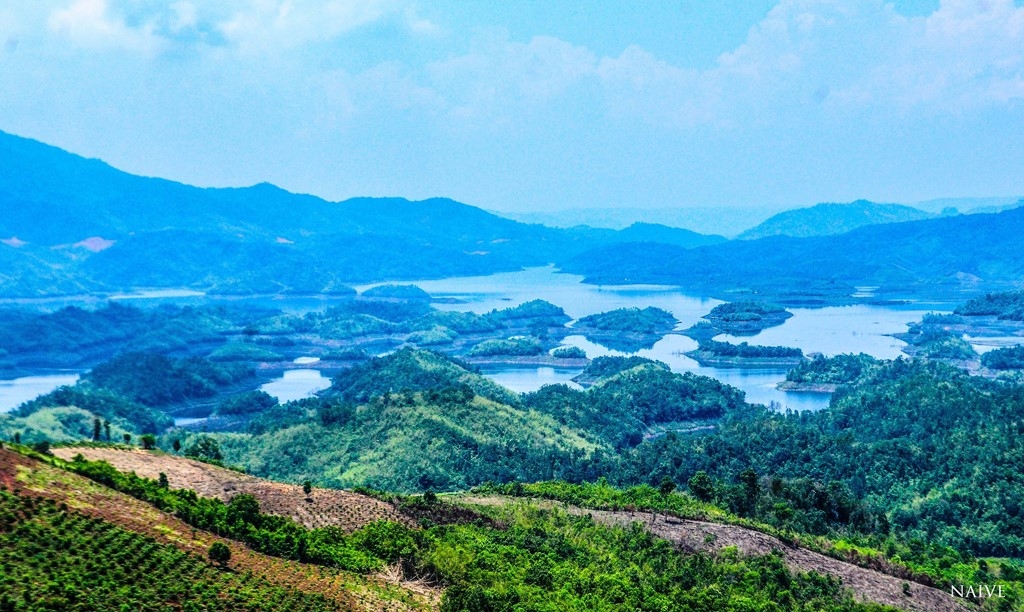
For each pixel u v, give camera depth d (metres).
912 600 130.12
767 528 152.12
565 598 111.94
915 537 182.00
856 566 141.75
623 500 165.00
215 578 93.88
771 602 119.38
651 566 131.12
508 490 170.12
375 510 137.12
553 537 137.12
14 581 80.50
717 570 131.38
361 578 106.12
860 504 179.50
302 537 111.56
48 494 101.19
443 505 145.88
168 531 102.56
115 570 88.31
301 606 92.81
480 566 118.25
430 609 102.44
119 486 111.56
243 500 116.88
